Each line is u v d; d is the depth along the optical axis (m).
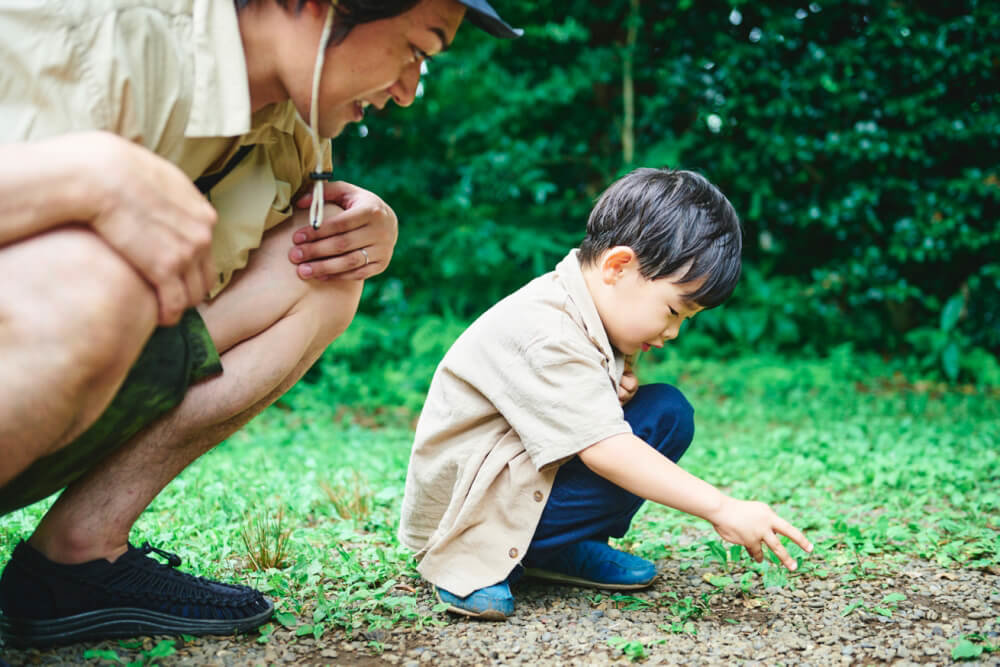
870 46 6.80
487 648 1.80
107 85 1.46
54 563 1.69
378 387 5.99
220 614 1.82
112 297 1.29
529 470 1.97
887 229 7.21
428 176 7.27
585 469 2.01
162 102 1.53
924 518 2.84
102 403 1.38
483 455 2.01
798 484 3.38
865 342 7.22
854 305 7.38
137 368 1.53
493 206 7.20
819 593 2.16
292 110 1.79
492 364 2.01
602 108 7.56
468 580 1.98
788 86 6.93
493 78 7.21
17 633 1.69
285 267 1.84
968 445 4.11
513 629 1.91
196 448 1.79
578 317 2.03
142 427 1.71
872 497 3.14
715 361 6.77
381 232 1.91
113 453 1.72
